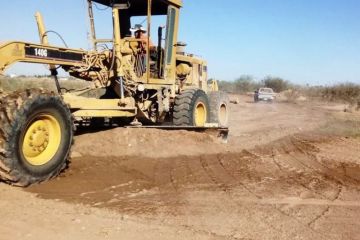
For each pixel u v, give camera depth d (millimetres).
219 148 11133
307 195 7473
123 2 10844
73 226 5250
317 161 10750
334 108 37656
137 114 11062
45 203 6086
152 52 11492
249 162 10047
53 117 7277
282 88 76188
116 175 8023
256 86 82000
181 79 13562
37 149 7055
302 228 5773
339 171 9727
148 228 5387
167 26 11625
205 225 5660
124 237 5016
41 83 15469
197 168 9062
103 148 9586
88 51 9961
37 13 9133
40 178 7031
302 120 21969
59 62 8938
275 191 7613
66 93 10141
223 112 15219
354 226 5977
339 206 6926
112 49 10484
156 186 7516
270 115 25531
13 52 7758
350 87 54688
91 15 10641
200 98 12422
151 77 11453
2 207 5715
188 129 11648
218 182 8023
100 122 10664
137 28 11039
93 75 10430
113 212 5949
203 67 15273
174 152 10133
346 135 16016
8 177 6566
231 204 6676
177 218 5871
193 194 7129
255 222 5895
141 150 9828
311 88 64062
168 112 12000
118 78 10516
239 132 15953
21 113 6570
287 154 11453
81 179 7562
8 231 4938
